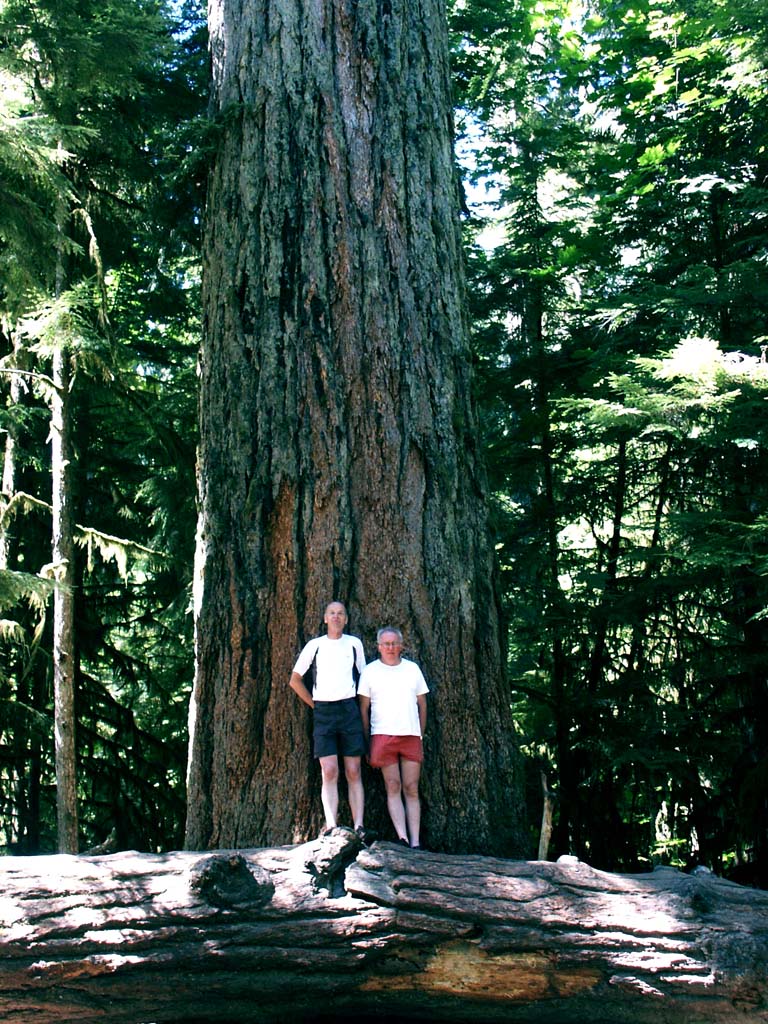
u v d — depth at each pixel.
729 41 10.15
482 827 5.50
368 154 6.02
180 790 13.52
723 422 8.11
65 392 9.21
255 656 5.60
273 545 5.66
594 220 11.26
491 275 11.78
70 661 9.12
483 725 5.68
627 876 4.70
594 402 7.95
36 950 4.27
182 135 6.28
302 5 6.14
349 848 4.67
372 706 5.35
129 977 4.31
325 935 4.37
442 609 5.67
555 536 11.50
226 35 6.39
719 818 10.87
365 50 6.14
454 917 4.39
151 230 10.46
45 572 9.08
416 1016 4.59
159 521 11.88
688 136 10.69
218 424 5.98
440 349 6.02
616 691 10.46
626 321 10.46
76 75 8.66
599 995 4.35
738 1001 4.22
